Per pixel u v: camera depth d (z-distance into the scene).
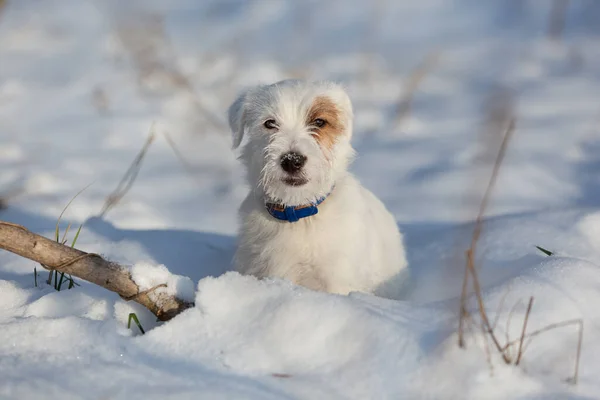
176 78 12.12
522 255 5.34
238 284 4.00
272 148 5.02
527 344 3.53
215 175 8.91
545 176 8.38
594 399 3.30
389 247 5.66
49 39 14.95
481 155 9.00
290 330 3.71
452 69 12.87
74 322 3.89
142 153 7.85
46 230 6.52
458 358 3.45
